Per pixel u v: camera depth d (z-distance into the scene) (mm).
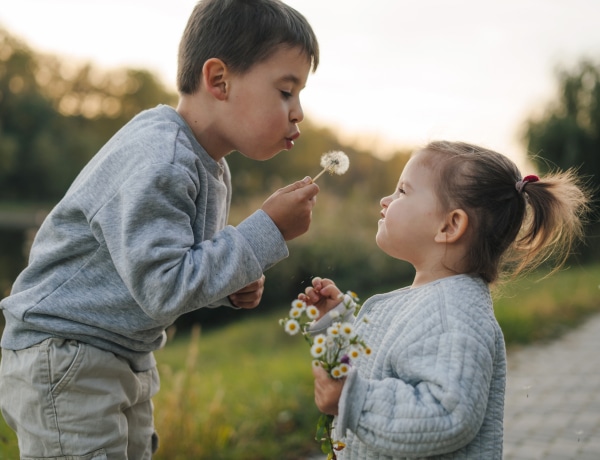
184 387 3809
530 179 1764
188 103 1985
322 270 10727
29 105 44844
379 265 11336
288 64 1918
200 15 1973
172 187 1701
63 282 1831
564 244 1936
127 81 50312
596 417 3941
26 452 1895
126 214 1657
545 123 18906
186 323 10242
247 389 4695
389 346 1604
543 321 7242
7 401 1934
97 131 48812
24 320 1836
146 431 2123
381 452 1482
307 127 30516
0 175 42750
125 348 1898
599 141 18625
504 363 1629
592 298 8742
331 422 1598
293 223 1806
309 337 1585
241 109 1911
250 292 2162
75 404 1829
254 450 3557
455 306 1559
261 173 28891
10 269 15969
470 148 1794
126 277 1636
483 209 1696
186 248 1658
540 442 3518
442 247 1722
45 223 1927
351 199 12969
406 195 1767
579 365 5438
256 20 1895
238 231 1742
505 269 1871
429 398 1438
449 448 1433
